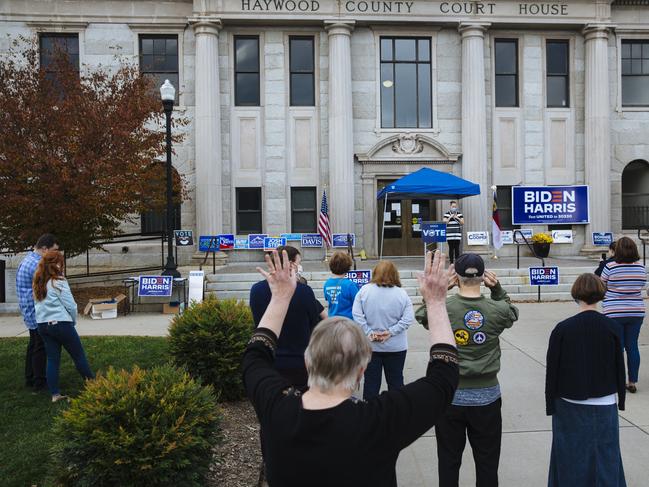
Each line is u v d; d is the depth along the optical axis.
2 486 4.54
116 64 19.39
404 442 1.93
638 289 6.74
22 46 18.94
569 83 20.56
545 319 11.52
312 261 19.41
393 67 20.22
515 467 4.96
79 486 3.82
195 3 18.89
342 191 19.23
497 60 20.56
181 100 19.48
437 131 20.08
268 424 1.97
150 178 14.59
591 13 19.89
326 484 1.83
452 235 15.48
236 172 19.75
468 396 3.95
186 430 3.97
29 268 6.89
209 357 6.55
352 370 1.98
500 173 20.30
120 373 4.35
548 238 17.59
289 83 19.91
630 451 5.19
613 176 20.64
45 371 6.95
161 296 13.13
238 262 19.48
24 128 13.41
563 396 3.90
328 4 19.25
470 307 3.98
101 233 14.99
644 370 7.81
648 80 21.02
